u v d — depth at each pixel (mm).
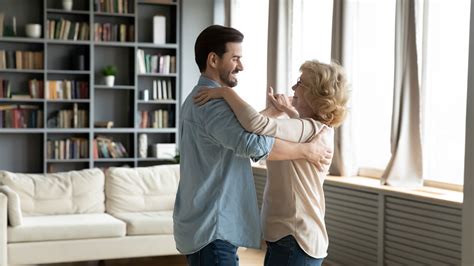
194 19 8969
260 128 2371
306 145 2457
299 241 2459
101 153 8672
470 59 4215
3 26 8273
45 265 6062
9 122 8305
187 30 8938
